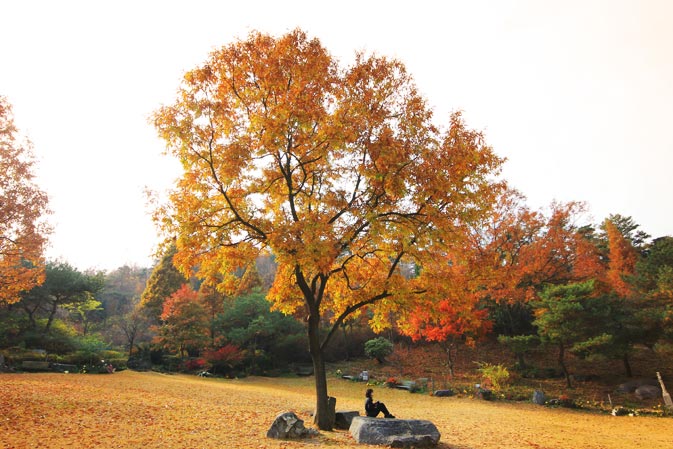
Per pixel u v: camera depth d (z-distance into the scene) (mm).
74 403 14961
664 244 34281
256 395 23297
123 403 15914
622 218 58406
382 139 11719
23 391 16938
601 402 24531
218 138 12578
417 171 11695
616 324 27312
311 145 12383
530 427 16422
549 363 36156
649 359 33562
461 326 31062
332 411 13164
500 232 37000
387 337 48000
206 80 12773
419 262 12547
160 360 42125
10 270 22891
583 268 37156
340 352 46875
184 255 12492
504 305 41125
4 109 22250
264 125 11312
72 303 41094
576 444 12969
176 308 40469
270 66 12328
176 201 12344
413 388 30141
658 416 21047
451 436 13242
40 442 9234
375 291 12383
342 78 13055
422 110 13039
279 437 10805
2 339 31688
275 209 14078
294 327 46750
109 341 51531
